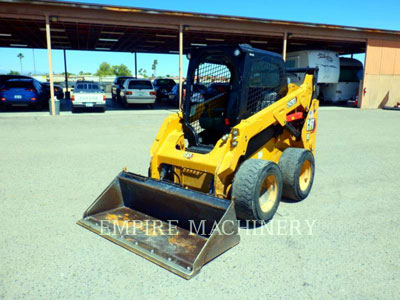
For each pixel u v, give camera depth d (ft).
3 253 12.12
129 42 80.94
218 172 13.44
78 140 33.06
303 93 17.97
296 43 83.66
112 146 30.55
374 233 14.15
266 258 12.08
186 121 16.26
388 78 74.59
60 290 10.15
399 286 10.52
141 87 65.87
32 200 17.26
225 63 16.07
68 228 14.14
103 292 10.09
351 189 19.89
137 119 49.42
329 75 74.49
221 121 15.75
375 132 40.98
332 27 65.16
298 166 16.75
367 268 11.51
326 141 35.04
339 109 70.69
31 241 13.01
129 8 51.21
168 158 15.25
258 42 81.97
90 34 67.46
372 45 71.26
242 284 10.55
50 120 47.11
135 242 12.55
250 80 14.74
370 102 74.18
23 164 24.03
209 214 12.84
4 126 41.06
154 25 54.60
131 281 10.64
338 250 12.70
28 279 10.65
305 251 12.60
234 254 12.33
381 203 17.66
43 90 68.13
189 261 11.23
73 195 18.06
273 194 14.79
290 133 18.13
